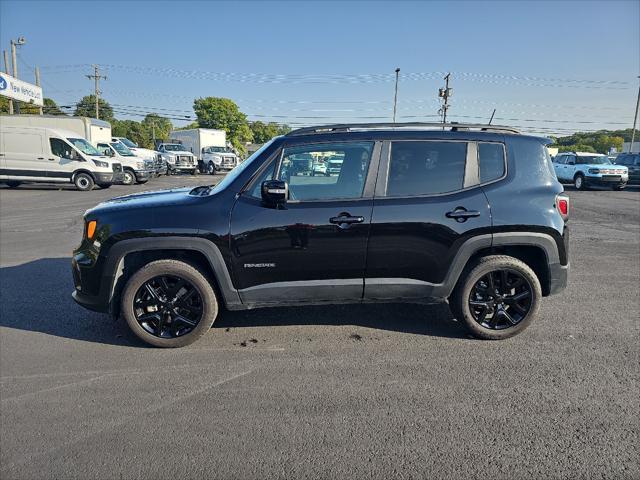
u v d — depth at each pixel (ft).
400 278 13.32
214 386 11.31
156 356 12.96
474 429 9.50
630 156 78.18
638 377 11.61
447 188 13.24
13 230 32.83
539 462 8.51
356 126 13.53
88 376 11.85
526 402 10.48
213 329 14.78
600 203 53.93
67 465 8.55
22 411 10.28
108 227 12.84
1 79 87.66
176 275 13.12
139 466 8.52
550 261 13.55
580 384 11.27
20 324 15.23
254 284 13.12
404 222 12.91
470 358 12.69
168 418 9.98
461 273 13.52
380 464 8.49
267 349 13.34
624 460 8.55
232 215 12.78
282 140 13.26
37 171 61.72
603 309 16.61
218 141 122.52
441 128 13.74
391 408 10.28
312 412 10.15
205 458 8.71
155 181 85.76
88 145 65.57
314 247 12.85
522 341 13.82
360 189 13.07
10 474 8.32
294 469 8.39
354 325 15.07
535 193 13.43
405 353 13.03
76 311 16.40
